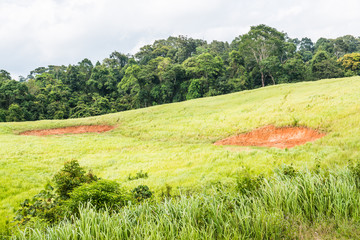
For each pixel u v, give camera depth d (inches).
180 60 4685.0
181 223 170.2
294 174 236.4
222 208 180.5
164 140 1131.3
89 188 238.5
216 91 2982.3
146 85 3403.1
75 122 1642.5
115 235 162.6
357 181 199.9
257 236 152.5
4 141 1177.4
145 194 272.7
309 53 4867.1
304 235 150.3
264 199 194.9
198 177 503.8
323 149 546.3
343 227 149.7
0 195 508.4
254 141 896.3
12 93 2928.2
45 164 805.9
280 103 1221.1
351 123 697.6
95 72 4069.9
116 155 925.2
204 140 1027.9
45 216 237.3
